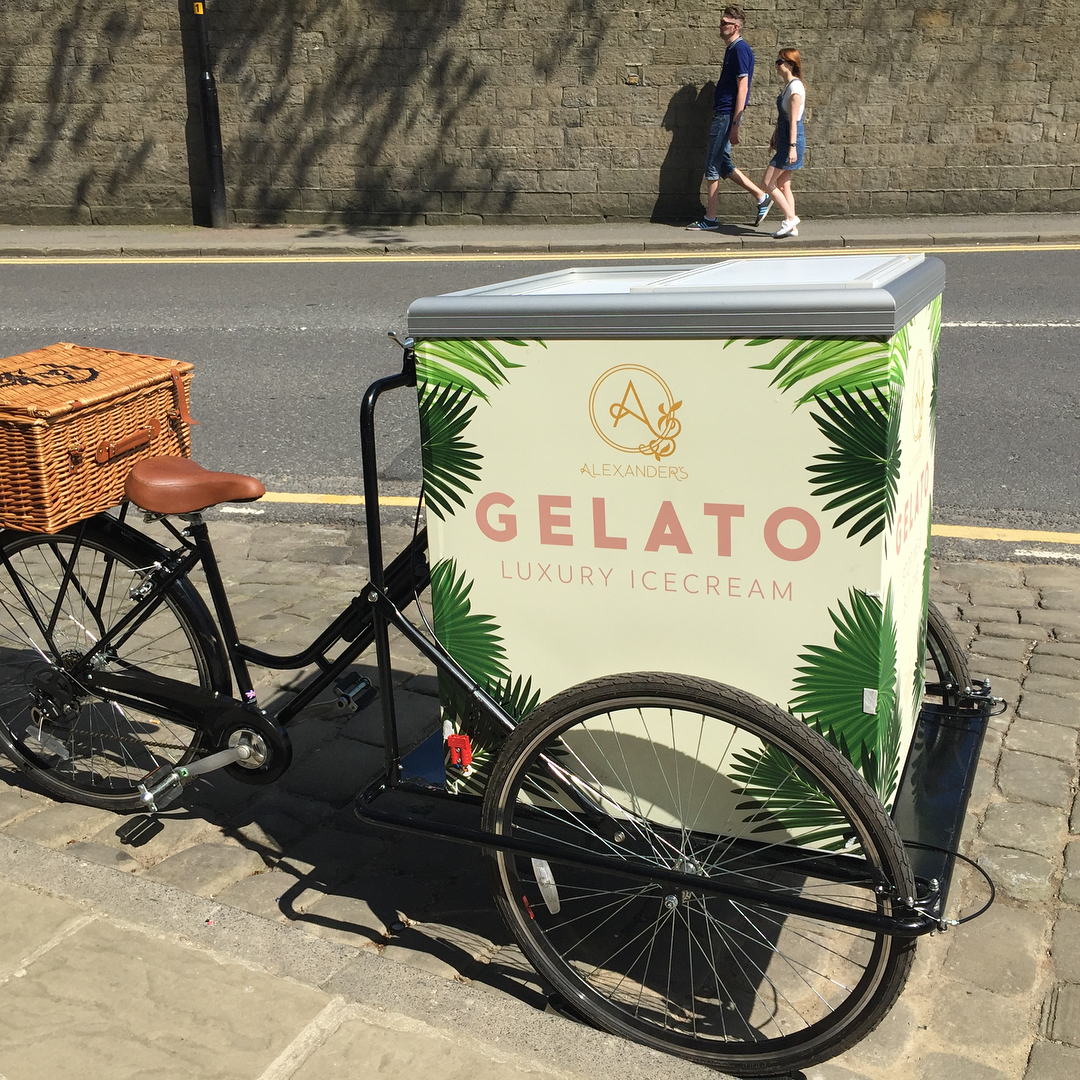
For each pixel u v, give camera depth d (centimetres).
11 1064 226
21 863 288
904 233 1216
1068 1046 241
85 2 1323
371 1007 241
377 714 385
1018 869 296
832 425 209
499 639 250
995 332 802
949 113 1282
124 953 257
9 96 1362
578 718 235
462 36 1298
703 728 234
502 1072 225
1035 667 400
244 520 560
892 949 217
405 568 274
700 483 222
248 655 314
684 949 275
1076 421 638
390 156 1354
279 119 1353
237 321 905
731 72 1213
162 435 321
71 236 1323
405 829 257
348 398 721
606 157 1328
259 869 305
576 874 302
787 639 225
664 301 214
